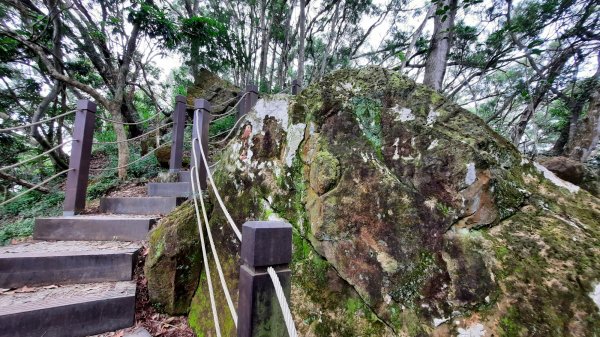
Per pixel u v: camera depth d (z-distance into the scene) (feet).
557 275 3.82
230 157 7.26
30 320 5.06
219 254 6.50
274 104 6.72
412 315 4.28
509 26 12.57
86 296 5.80
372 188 5.03
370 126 5.45
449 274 4.23
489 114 22.67
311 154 5.74
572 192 4.78
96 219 8.26
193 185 7.58
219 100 24.36
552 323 3.59
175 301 6.47
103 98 17.60
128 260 6.83
